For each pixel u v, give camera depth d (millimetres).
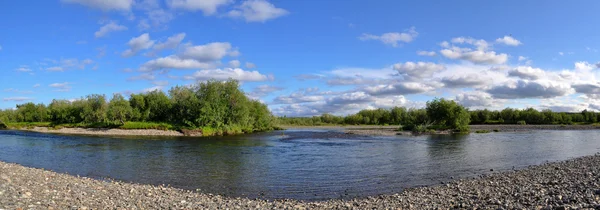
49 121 118500
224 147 47562
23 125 106438
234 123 87250
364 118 175875
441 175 25078
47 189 16406
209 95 85188
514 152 39688
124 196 16906
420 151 41562
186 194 18875
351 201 17359
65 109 109500
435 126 93438
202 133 79000
